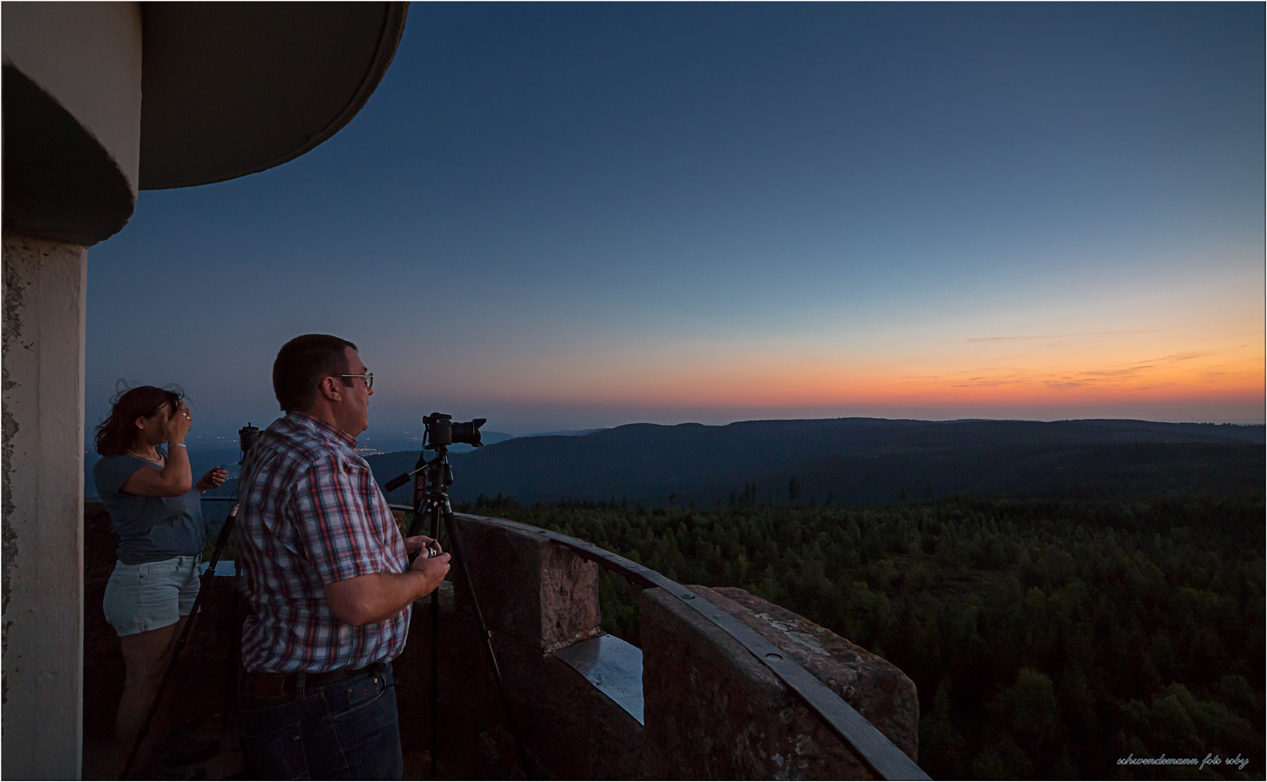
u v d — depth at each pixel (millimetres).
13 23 849
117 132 1170
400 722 2740
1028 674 19641
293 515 1354
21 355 1459
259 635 1430
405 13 1498
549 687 2221
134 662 2492
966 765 17156
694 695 1482
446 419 2082
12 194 1256
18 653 1451
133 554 2479
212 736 2744
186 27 1455
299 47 1568
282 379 1526
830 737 1253
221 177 2314
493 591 2469
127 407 2391
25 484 1457
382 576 1382
